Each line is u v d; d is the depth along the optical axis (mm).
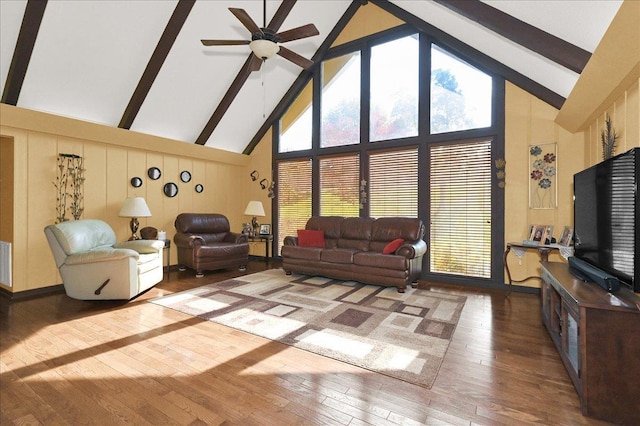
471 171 4719
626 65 2164
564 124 3930
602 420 1690
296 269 5062
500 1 2959
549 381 2043
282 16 4863
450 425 1630
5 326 2951
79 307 3516
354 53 5926
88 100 4367
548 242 3949
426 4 4215
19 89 3768
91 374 2117
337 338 2697
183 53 4578
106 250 3633
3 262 4023
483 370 2180
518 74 4227
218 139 6359
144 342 2611
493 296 4039
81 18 3580
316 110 6199
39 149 4094
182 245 5332
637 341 1664
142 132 5172
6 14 3236
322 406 1787
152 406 1786
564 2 2441
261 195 6969
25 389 1943
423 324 3021
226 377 2086
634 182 1781
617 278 1969
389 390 1941
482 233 4637
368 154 5637
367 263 4383
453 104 4875
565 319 2178
